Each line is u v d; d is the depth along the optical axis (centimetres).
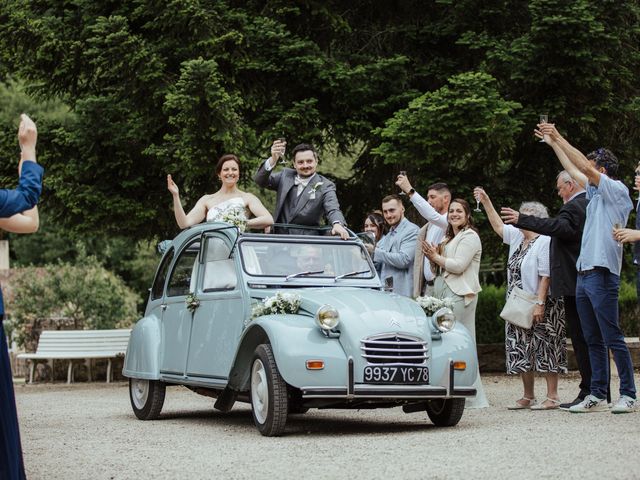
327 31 1700
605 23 1542
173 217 1694
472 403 997
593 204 897
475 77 1430
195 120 1449
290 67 1565
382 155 1476
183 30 1563
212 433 856
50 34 1611
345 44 1744
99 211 1617
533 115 1534
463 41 1571
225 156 1047
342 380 781
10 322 2062
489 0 1619
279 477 596
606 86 1525
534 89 1573
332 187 1010
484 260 1989
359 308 816
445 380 809
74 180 1647
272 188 1045
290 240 927
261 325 808
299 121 1554
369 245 995
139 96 1580
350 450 705
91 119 1616
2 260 3142
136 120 1602
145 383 1020
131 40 1503
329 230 994
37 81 1758
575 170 935
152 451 741
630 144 1652
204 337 919
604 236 887
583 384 966
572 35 1484
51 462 701
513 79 1534
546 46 1495
